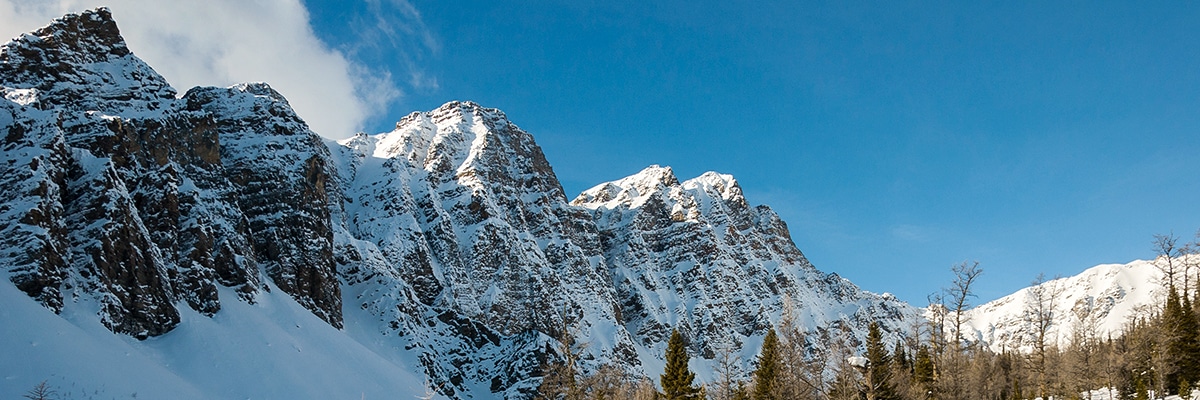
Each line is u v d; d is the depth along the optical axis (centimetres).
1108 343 11900
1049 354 10869
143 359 7244
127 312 7988
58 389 5697
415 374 12962
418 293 17188
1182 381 7981
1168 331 8531
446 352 14888
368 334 13850
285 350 9050
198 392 7181
